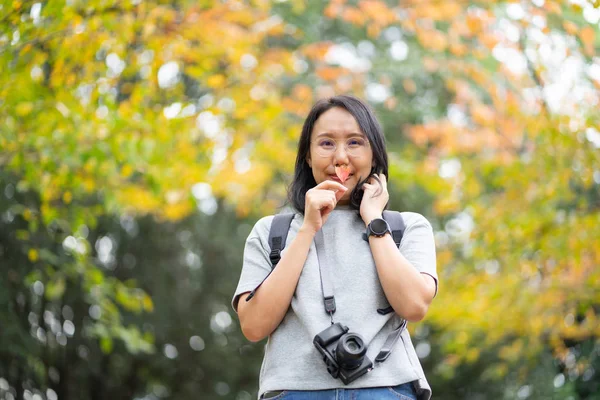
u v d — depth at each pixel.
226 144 7.92
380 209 2.75
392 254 2.61
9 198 8.88
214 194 10.14
